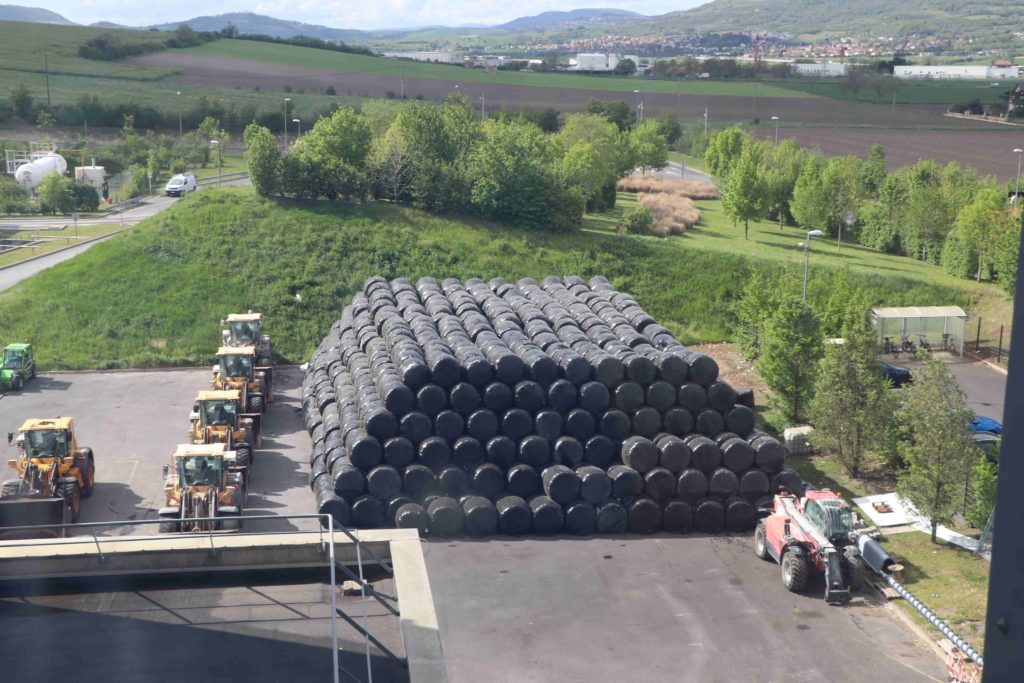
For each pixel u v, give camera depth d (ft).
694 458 93.91
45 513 84.74
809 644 72.43
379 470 92.68
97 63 582.76
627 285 189.88
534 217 208.03
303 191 208.74
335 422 103.50
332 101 511.81
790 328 120.78
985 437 116.98
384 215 202.59
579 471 93.45
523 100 549.13
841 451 107.96
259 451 115.24
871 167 325.01
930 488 88.79
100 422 124.57
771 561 87.71
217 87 545.85
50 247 221.87
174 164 356.59
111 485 103.09
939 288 198.39
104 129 437.58
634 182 333.42
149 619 43.62
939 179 273.54
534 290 134.92
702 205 309.01
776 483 94.94
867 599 80.02
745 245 232.32
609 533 93.50
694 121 513.86
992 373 156.76
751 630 74.49
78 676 38.42
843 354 107.45
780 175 280.10
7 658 39.96
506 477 94.43
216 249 185.68
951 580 82.33
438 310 121.39
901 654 71.15
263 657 40.52
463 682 67.05
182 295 172.24
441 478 93.35
